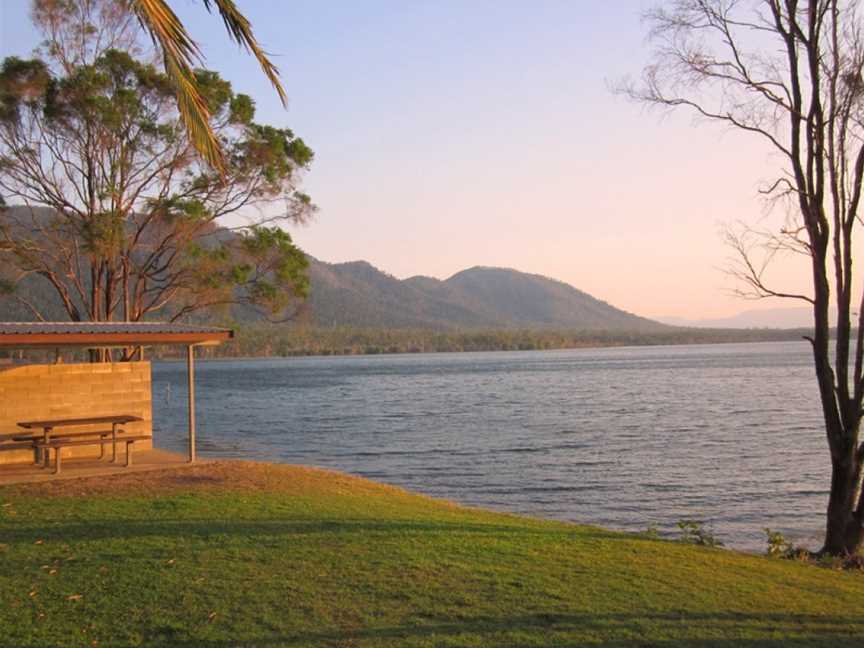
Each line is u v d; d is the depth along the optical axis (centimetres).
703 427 3878
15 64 2139
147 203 2344
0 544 920
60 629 658
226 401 6222
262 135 2425
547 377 9812
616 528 1647
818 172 1257
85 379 1716
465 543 962
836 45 1230
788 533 1616
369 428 3941
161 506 1147
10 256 2294
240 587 762
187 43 568
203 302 2511
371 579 791
